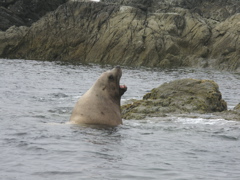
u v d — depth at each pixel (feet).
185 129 108.37
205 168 69.10
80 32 580.30
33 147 79.92
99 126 103.19
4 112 138.31
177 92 151.02
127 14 570.05
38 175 61.87
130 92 230.89
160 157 75.92
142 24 552.82
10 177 60.75
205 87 150.30
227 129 109.19
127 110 142.31
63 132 94.94
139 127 109.40
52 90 232.32
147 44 524.93
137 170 66.18
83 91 232.73
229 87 283.38
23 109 149.18
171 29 537.65
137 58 522.06
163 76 362.12
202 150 83.05
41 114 137.39
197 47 522.06
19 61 514.68
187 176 63.82
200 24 540.11
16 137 89.97
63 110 150.51
